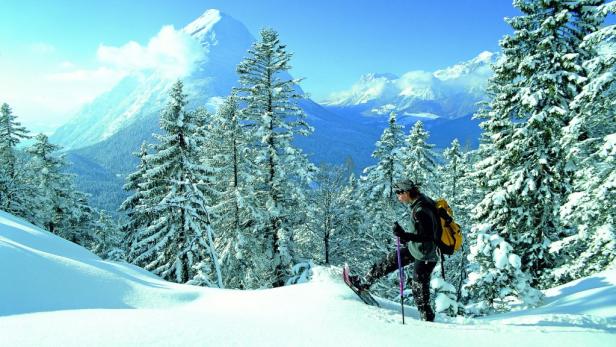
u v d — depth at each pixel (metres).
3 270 5.89
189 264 21.06
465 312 8.86
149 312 3.33
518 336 3.18
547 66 14.89
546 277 14.65
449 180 33.59
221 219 23.42
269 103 22.78
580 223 12.16
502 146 16.73
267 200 23.12
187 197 20.55
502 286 9.41
